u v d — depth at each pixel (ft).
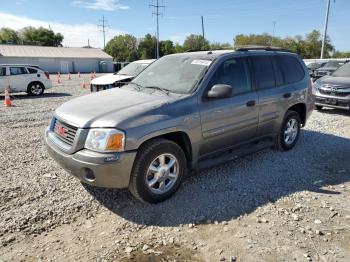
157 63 17.26
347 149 20.06
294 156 18.53
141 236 10.64
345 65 35.68
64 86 75.00
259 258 9.58
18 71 51.37
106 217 11.76
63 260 9.43
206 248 10.05
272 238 10.57
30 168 16.35
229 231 10.96
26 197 13.05
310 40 264.93
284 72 18.53
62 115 12.64
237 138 15.60
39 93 53.88
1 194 13.28
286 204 12.84
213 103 13.96
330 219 11.76
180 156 12.94
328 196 13.58
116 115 11.63
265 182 14.87
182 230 10.99
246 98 15.52
